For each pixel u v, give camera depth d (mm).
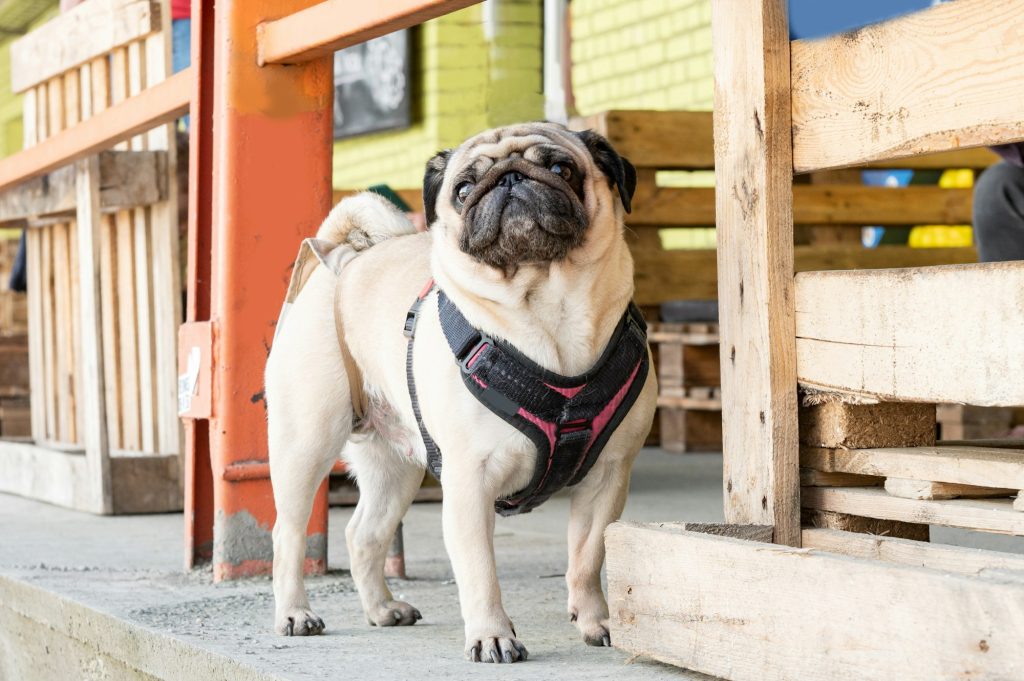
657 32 10422
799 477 2711
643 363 2637
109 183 5520
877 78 2473
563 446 2555
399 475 3244
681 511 4965
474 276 2525
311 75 4066
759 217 2684
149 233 5848
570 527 2771
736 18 2723
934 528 3967
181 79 4383
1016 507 2344
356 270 3139
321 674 2463
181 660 2879
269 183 4004
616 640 2521
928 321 2375
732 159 2748
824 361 2623
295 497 3105
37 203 6375
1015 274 2207
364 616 3219
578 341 2529
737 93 2727
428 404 2670
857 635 1982
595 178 2613
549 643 2730
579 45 11375
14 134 22016
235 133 3957
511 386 2494
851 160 2539
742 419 2750
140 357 6035
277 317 3979
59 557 4367
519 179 2473
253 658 2648
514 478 2656
